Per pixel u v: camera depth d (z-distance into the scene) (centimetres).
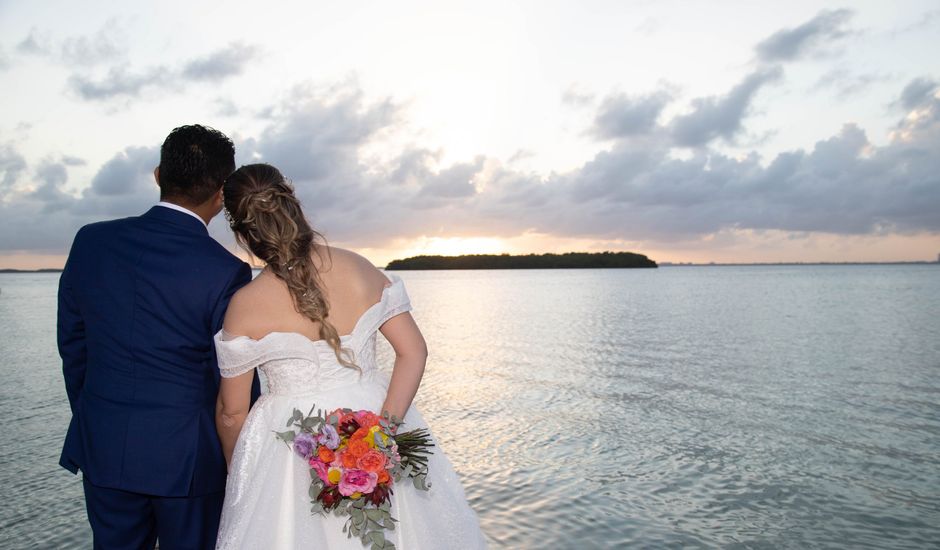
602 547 444
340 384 202
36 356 1438
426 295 4878
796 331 2045
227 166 229
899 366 1322
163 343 211
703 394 1030
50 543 441
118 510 214
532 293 5128
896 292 5003
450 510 210
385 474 185
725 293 4959
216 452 222
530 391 1051
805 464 651
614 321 2466
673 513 511
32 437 726
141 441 208
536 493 552
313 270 195
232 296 219
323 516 193
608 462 649
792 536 472
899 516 514
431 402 964
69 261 222
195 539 221
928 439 755
